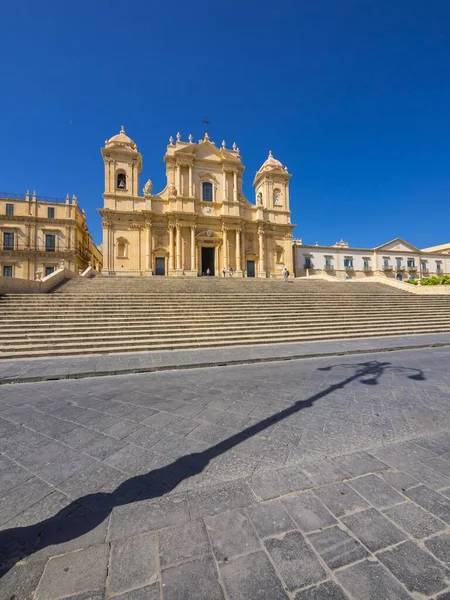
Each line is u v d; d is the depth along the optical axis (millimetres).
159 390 5074
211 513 2035
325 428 3492
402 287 21281
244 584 1531
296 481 2377
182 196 30422
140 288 15500
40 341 8453
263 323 11266
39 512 2125
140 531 1893
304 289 18391
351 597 1458
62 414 3992
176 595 1476
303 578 1562
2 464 2771
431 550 1725
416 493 2225
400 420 3719
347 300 15664
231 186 32656
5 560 1688
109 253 28562
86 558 1695
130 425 3613
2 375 5922
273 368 6766
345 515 2002
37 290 13086
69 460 2842
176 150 30641
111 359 7504
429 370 6414
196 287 16719
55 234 33250
